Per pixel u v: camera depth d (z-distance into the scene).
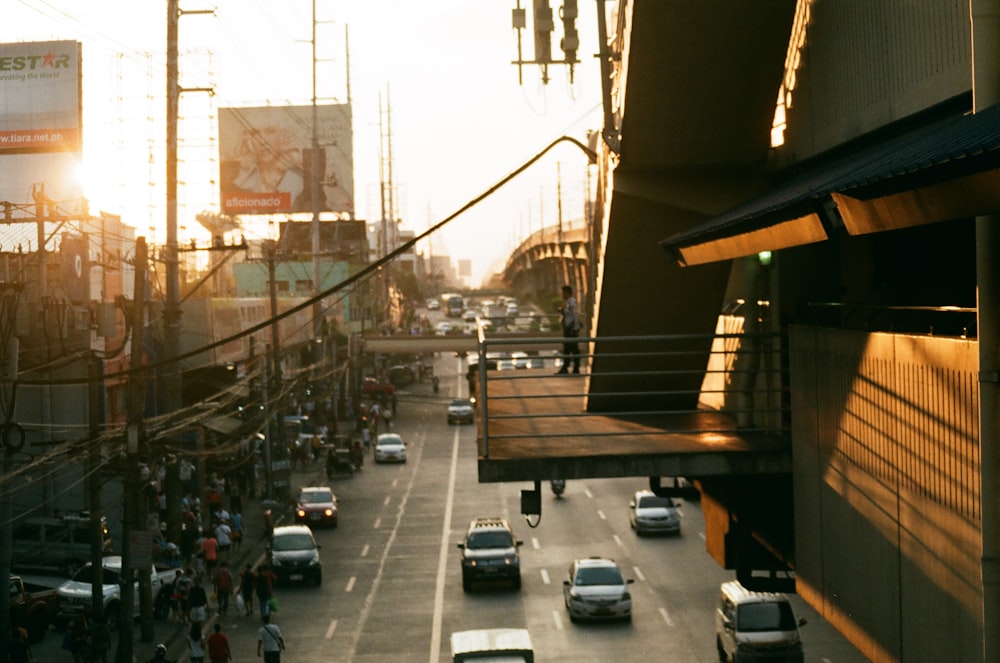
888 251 13.02
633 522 47.59
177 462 38.31
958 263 12.29
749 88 14.12
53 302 33.28
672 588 37.81
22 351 31.80
